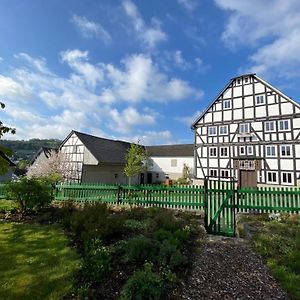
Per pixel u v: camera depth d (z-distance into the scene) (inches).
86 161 1119.0
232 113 1048.2
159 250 209.3
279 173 906.7
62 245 255.6
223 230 337.1
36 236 287.1
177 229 279.9
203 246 248.5
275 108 939.3
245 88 1023.6
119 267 193.2
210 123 1109.1
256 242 255.3
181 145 1766.7
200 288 172.4
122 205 494.6
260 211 413.4
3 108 262.2
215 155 1078.4
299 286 174.9
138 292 152.9
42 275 188.2
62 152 1181.7
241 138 1012.5
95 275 178.7
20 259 218.5
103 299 156.3
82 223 294.0
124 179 1339.8
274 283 181.9
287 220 344.5
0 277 185.5
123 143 1546.5
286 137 903.7
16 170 1438.2
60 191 572.4
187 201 454.6
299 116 882.1
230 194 346.6
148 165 1605.6
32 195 406.9
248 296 165.2
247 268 203.8
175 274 179.9
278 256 222.8
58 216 381.7
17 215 401.1
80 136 1175.0
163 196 475.8
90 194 544.7
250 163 979.3
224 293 167.8
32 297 160.1
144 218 346.6
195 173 1123.9
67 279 181.8
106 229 261.0
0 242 265.6
